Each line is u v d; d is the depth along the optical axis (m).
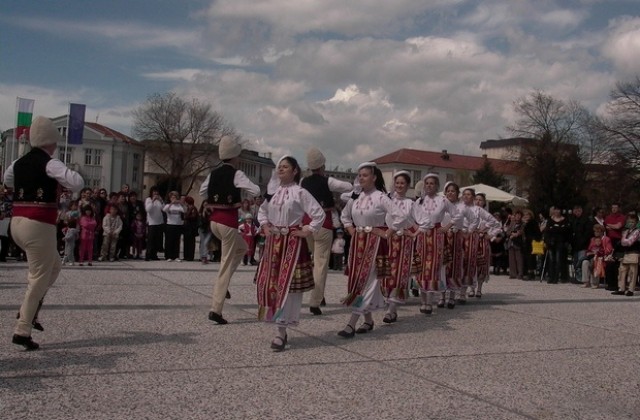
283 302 5.67
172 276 11.62
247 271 13.61
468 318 8.06
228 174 6.99
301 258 5.85
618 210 13.35
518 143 56.59
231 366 5.00
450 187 9.27
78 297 8.25
